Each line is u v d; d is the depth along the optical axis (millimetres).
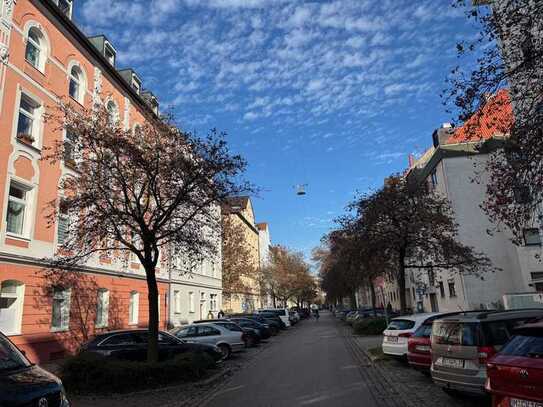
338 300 80375
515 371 5500
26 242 17859
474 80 7504
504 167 8047
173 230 13680
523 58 7480
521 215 8141
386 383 11219
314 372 13836
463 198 30594
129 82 29156
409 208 17281
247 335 24000
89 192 13125
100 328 22547
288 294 74125
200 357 13383
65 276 19250
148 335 13719
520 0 7305
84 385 11289
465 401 8688
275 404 9445
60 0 22094
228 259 48094
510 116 7887
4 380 5055
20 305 17297
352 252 18406
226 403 9852
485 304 29375
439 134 33812
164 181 13344
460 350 8008
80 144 13688
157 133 13727
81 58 22672
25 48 18469
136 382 11641
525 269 28500
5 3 17359
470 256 18562
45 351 18250
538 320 6133
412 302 45062
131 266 26734
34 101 19000
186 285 36594
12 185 17656
